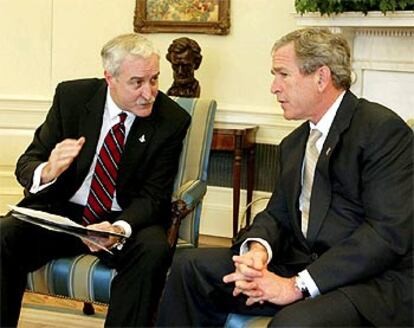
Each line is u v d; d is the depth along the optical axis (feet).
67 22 15.96
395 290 6.36
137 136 8.66
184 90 14.24
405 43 12.91
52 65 16.06
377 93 13.37
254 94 15.31
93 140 8.63
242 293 6.66
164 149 8.69
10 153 15.98
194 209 9.30
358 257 6.34
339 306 6.14
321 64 6.91
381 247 6.33
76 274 8.04
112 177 8.62
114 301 7.70
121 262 7.90
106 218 8.67
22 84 16.05
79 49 16.02
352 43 13.34
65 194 8.73
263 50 15.12
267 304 6.70
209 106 9.82
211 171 15.76
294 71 6.98
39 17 15.90
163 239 7.90
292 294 6.47
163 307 7.22
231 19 15.24
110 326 7.67
